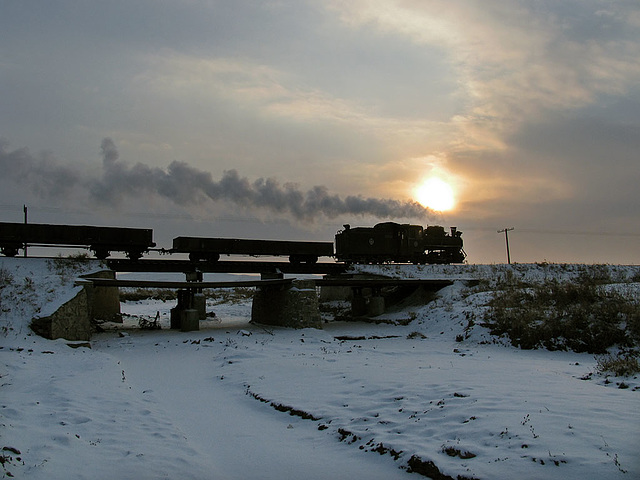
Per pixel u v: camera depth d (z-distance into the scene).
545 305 26.09
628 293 24.53
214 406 12.14
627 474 6.11
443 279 37.12
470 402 10.05
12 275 26.06
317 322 29.19
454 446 7.72
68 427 9.30
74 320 23.03
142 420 10.14
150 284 26.17
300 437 9.52
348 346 23.11
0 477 6.69
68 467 7.41
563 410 8.86
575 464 6.59
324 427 9.91
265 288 32.66
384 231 43.00
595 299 24.89
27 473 7.00
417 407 10.29
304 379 14.29
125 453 8.16
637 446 6.91
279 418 10.92
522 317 23.94
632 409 8.80
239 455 8.55
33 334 21.14
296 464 8.06
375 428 9.31
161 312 42.78
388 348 22.66
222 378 15.52
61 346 20.52
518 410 9.12
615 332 20.16
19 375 14.36
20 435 8.59
